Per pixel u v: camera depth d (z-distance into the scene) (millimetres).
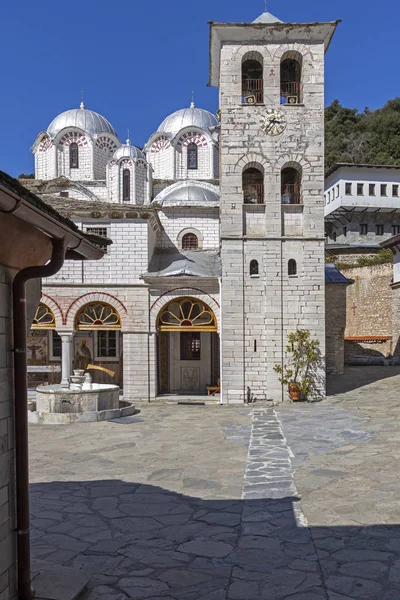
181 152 40312
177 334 28719
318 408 21859
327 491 10859
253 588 7027
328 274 35969
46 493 11305
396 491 10656
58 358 30047
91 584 7211
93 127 40375
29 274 6211
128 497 10961
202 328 25312
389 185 57938
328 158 72250
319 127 24328
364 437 15906
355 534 8648
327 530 8859
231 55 24422
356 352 43812
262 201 25734
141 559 8008
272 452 14445
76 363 29750
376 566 7504
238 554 8094
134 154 36656
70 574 7238
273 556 7973
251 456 14102
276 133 24312
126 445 15836
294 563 7711
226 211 24203
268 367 23984
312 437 16219
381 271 45781
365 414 20000
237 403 23906
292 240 24219
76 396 20125
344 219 60719
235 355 24078
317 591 6879
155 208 25828
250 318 24094
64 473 12898
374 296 46344
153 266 26750
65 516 9898
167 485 11758
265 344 24047
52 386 22375
